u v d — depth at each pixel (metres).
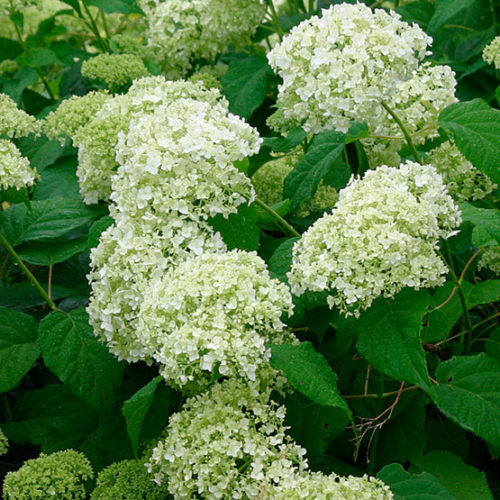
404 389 1.37
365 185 1.31
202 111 1.40
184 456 1.26
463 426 1.29
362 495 1.22
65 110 1.57
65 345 1.42
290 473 1.24
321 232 1.28
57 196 1.66
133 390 1.49
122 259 1.35
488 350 1.44
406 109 1.54
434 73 1.55
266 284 1.28
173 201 1.33
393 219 1.26
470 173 1.53
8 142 1.47
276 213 1.46
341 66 1.34
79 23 2.24
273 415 1.28
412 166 1.34
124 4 1.91
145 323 1.27
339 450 1.43
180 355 1.23
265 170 1.68
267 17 1.88
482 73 1.91
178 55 1.92
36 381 1.68
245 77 1.82
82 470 1.39
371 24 1.36
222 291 1.24
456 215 1.33
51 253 1.56
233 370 1.23
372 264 1.26
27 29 2.39
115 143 1.45
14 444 1.60
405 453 1.39
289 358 1.25
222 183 1.35
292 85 1.39
